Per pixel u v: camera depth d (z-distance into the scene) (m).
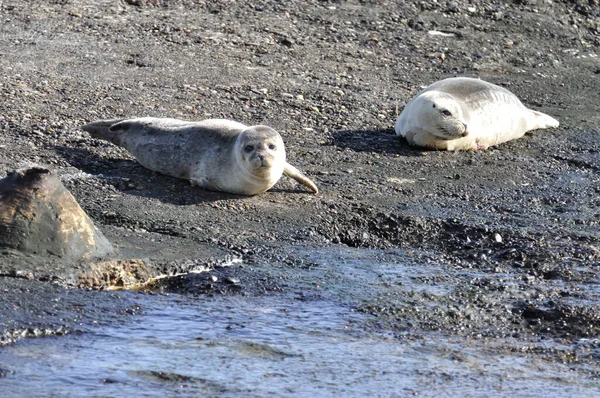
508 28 59.25
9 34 48.50
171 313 23.83
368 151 40.00
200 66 47.56
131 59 47.22
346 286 26.22
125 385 19.91
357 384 20.50
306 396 19.84
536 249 29.78
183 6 55.38
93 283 25.19
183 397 19.52
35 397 19.20
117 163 35.47
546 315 24.73
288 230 30.52
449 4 60.25
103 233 28.33
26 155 34.97
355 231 31.23
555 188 37.19
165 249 27.62
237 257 27.92
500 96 42.81
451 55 54.69
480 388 20.58
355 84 48.44
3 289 23.61
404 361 21.77
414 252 29.70
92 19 51.91
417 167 38.47
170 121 35.44
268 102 44.19
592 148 42.97
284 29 54.06
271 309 24.45
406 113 41.31
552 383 20.98
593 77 54.97
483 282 26.92
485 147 41.88
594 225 33.03
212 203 32.16
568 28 60.62
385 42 54.81
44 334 22.08
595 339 23.53
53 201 25.80
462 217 32.59
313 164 37.59
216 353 21.67
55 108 40.06
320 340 22.70
